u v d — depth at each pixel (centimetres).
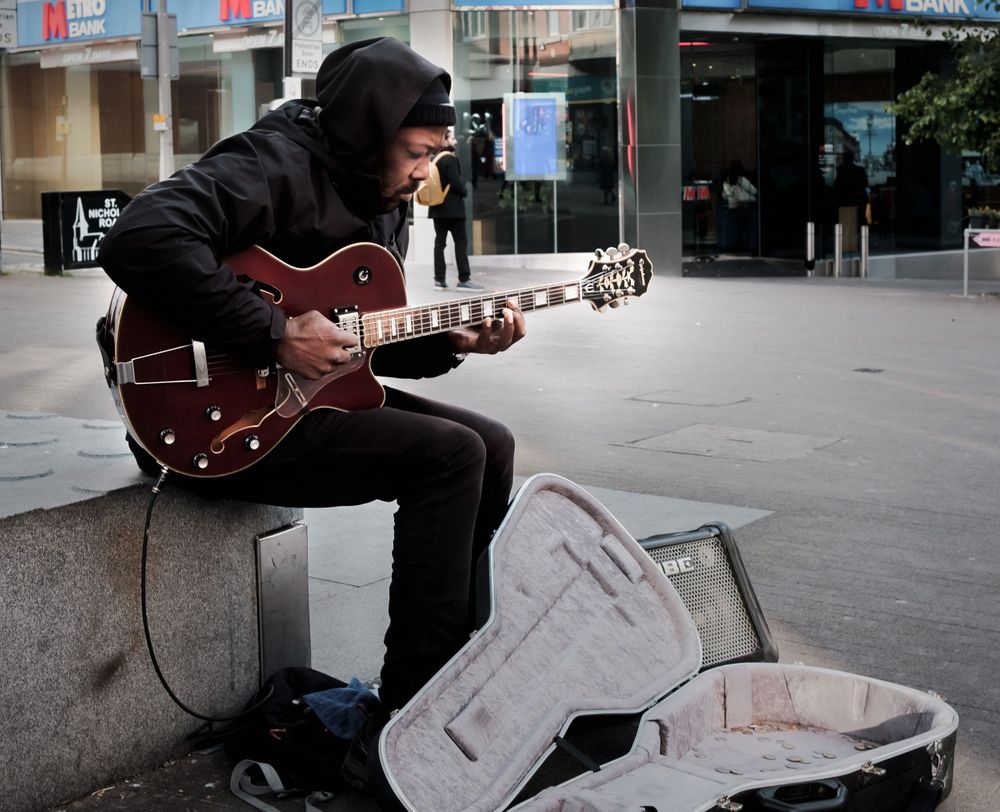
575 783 286
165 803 310
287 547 356
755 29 1988
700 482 642
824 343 1166
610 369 1009
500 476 338
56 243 1716
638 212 1934
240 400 302
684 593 356
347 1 1981
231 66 2259
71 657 304
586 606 324
